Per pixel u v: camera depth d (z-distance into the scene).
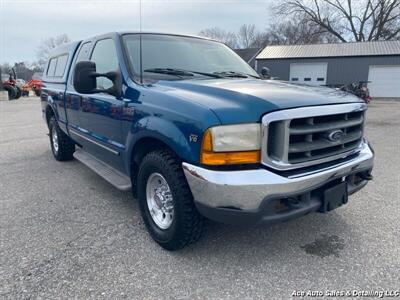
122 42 3.75
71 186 4.88
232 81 3.35
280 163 2.52
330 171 2.75
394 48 27.22
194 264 2.87
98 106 3.97
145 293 2.51
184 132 2.62
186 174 2.61
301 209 2.64
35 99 25.56
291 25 45.97
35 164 6.11
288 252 3.05
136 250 3.10
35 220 3.74
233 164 2.48
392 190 4.59
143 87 3.23
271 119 2.46
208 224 3.35
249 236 3.33
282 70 29.95
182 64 3.83
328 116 2.78
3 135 9.14
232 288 2.57
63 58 5.76
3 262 2.90
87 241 3.27
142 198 3.26
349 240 3.24
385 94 27.11
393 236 3.31
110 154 3.93
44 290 2.54
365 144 3.38
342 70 27.97
